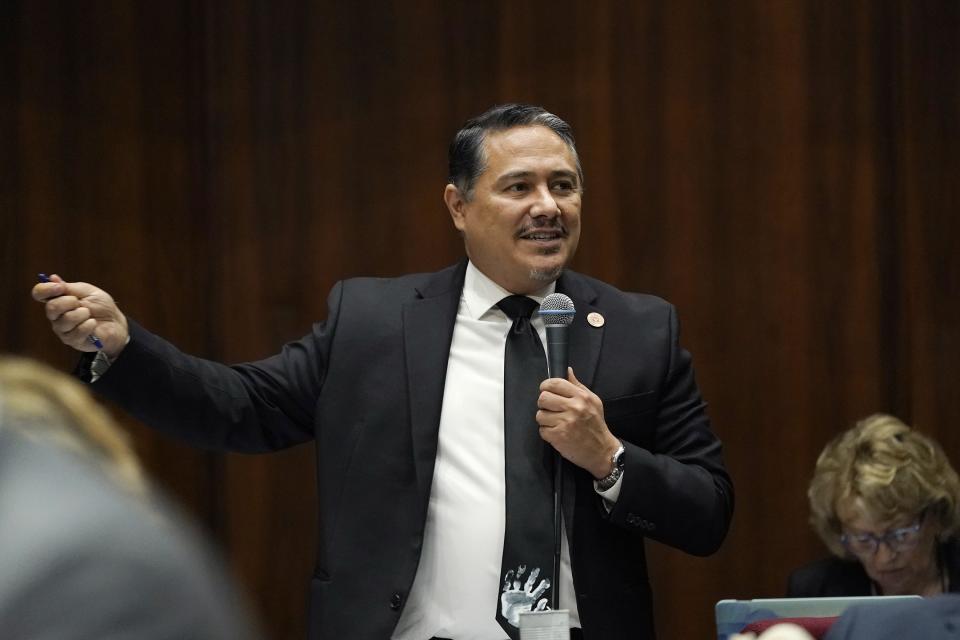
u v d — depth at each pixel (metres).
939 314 14.34
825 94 14.56
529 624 7.61
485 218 9.53
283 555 15.05
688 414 9.58
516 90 15.01
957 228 14.37
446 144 15.07
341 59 15.25
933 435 14.27
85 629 2.43
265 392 9.64
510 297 9.57
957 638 4.99
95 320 8.92
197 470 15.20
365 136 15.17
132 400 9.10
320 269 15.16
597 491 8.85
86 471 2.66
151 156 15.29
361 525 9.03
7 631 2.43
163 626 2.47
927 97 14.46
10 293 14.59
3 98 14.71
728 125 14.67
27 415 2.89
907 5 14.49
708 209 14.65
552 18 15.00
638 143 14.78
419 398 9.22
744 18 14.70
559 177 9.60
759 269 14.55
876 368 14.36
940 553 10.91
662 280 14.66
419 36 15.15
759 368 14.49
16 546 2.48
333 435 9.31
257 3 15.38
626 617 8.95
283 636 14.98
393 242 15.07
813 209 14.52
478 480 9.02
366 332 9.55
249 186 15.31
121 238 15.11
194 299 15.33
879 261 14.41
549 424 8.65
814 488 11.19
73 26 15.07
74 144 14.98
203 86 15.43
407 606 8.95
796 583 11.48
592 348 9.45
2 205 14.62
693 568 14.42
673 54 14.78
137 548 2.52
